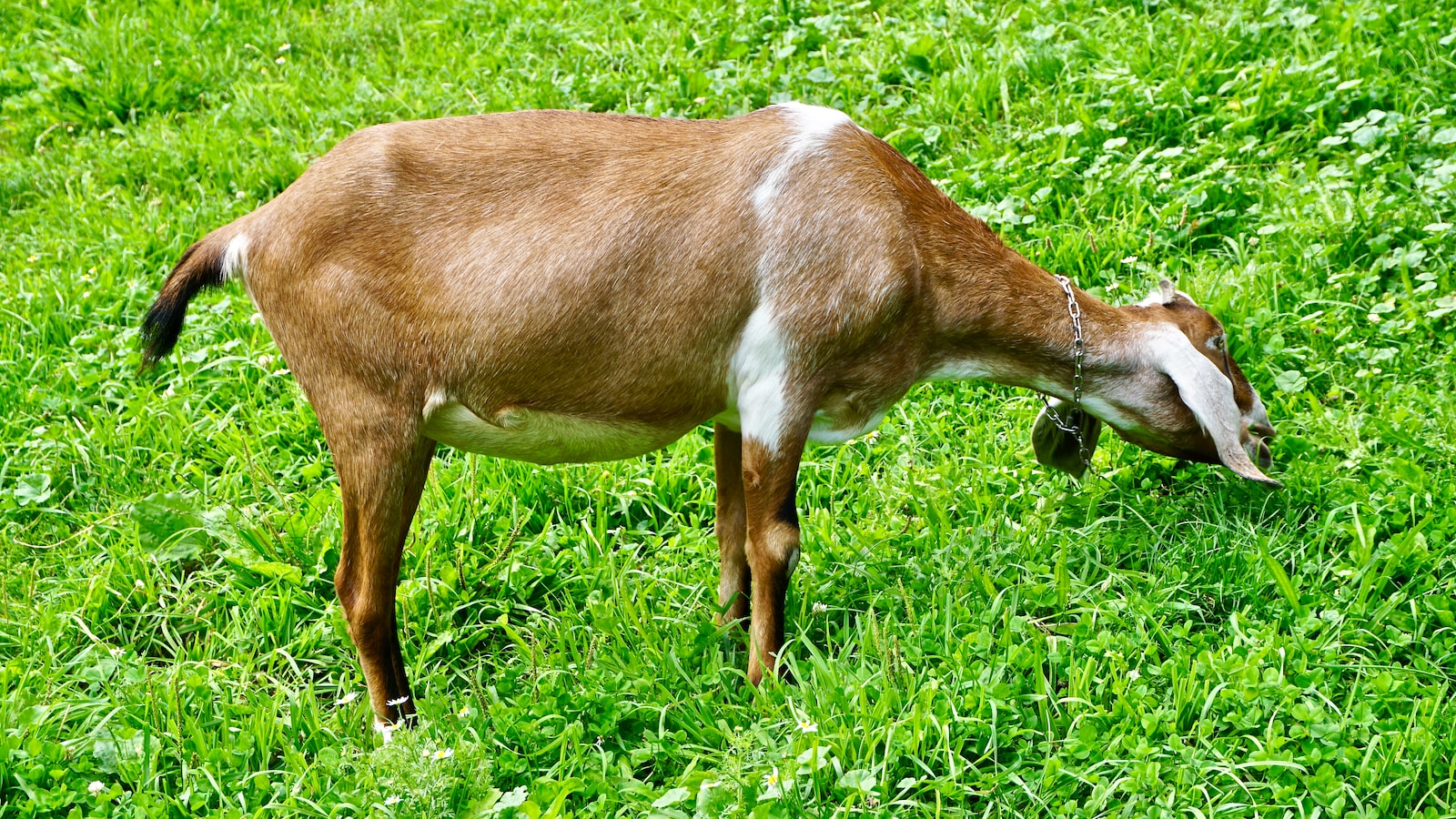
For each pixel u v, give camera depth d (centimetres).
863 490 869
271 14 1538
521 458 720
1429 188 1008
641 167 668
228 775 664
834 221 660
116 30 1473
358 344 664
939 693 655
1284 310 959
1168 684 673
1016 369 734
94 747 682
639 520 887
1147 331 730
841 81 1262
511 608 806
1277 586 742
